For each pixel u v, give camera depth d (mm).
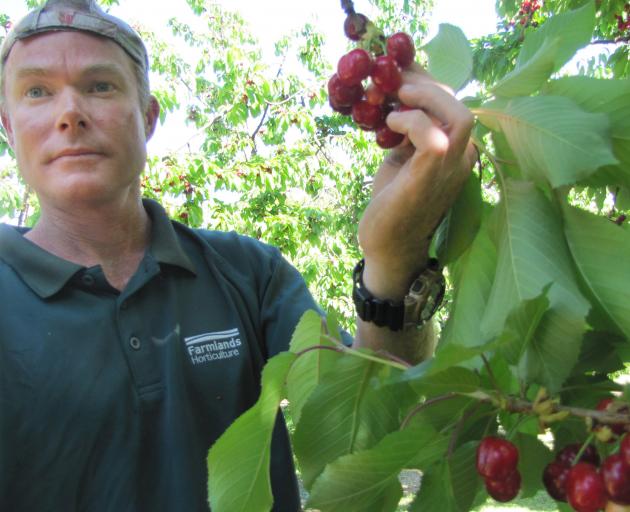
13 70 1677
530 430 1062
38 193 1754
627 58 4121
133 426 1603
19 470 1526
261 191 9039
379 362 1104
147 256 1769
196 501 1595
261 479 1070
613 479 824
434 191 1083
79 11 1677
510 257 1006
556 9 4855
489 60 5078
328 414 1124
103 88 1690
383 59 1085
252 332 1867
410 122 1022
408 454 994
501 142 1148
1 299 1631
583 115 976
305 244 8992
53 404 1556
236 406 1752
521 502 5480
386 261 1245
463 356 835
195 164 7516
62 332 1608
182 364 1698
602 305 996
